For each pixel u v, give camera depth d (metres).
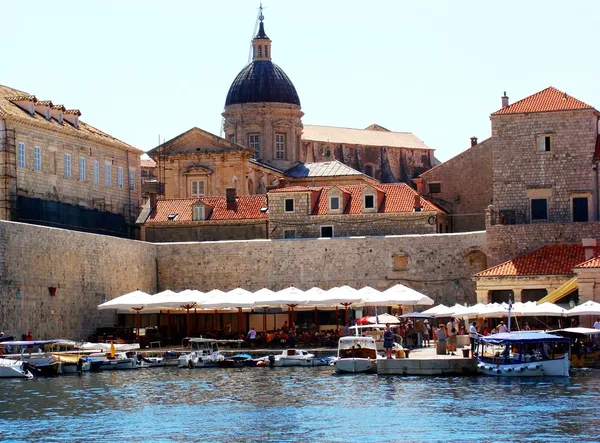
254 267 135.62
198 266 137.00
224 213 151.50
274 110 185.75
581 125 131.25
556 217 131.50
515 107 133.50
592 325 114.50
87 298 123.56
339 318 133.00
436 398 81.75
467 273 131.38
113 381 95.00
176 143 174.00
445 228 153.50
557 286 122.00
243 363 107.19
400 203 144.00
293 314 132.12
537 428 70.75
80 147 151.12
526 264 124.44
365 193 144.38
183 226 151.25
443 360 94.88
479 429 70.88
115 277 129.25
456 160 159.50
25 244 113.19
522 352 93.88
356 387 88.69
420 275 132.50
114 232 156.12
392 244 133.00
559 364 92.25
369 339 103.19
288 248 135.00
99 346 111.56
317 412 77.44
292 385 90.94
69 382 94.44
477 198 158.12
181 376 98.75
